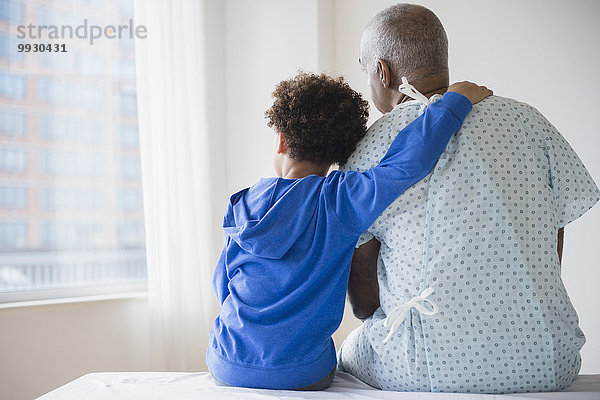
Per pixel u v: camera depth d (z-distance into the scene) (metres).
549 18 2.27
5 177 2.43
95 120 2.64
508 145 1.11
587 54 2.20
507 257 1.06
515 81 2.35
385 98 1.32
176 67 2.78
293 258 1.14
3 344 2.31
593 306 2.18
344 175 1.15
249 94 2.95
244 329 1.15
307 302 1.13
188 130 2.79
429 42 1.22
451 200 1.09
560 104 2.25
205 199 2.87
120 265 2.70
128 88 2.73
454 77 2.50
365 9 2.76
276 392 1.10
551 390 1.08
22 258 2.47
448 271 1.08
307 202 1.14
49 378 2.41
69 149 2.58
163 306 2.67
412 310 1.10
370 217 1.10
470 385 1.08
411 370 1.11
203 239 2.86
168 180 2.70
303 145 1.22
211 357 1.22
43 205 2.52
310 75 1.30
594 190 1.17
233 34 2.99
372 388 1.21
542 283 1.06
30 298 2.48
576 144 2.22
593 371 2.17
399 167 1.08
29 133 2.49
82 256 2.61
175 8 2.79
